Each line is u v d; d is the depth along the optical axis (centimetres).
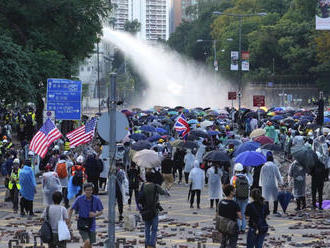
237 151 4847
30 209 4344
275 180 4197
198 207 4597
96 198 2739
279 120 9738
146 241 2989
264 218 2730
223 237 2711
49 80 6769
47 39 9781
